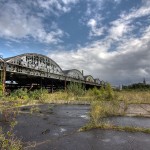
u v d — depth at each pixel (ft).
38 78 131.03
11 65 89.76
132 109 43.37
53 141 18.01
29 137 19.49
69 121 29.68
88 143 17.25
